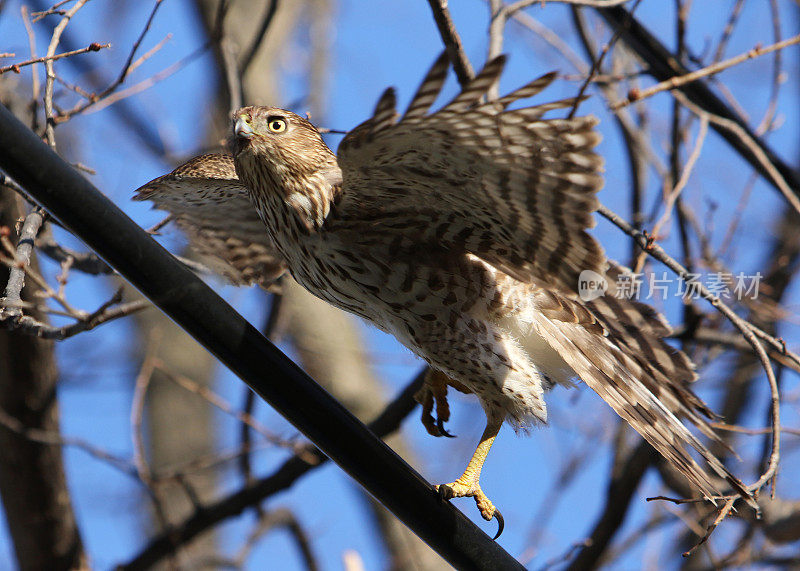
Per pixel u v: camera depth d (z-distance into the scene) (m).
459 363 8.82
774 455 8.00
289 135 8.38
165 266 6.94
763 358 8.52
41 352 11.56
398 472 7.67
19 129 6.44
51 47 8.57
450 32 9.00
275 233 8.76
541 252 8.06
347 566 10.14
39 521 12.46
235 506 12.59
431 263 8.44
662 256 9.05
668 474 13.16
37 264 10.59
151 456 17.62
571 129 6.84
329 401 7.50
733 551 12.59
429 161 7.27
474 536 7.91
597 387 8.80
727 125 10.19
